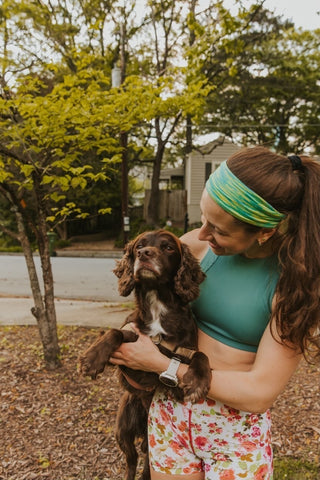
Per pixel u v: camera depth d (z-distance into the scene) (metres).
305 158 1.47
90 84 4.21
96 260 14.45
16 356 4.74
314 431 3.23
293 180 1.39
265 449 1.60
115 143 4.20
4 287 9.69
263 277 1.54
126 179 13.44
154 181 19.62
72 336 5.42
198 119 4.81
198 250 2.07
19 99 3.59
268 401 1.45
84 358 1.80
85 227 22.41
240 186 1.36
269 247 1.56
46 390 3.96
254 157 1.42
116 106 3.92
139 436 2.29
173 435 1.67
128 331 1.95
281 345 1.44
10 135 3.58
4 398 3.80
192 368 1.56
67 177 3.77
